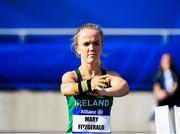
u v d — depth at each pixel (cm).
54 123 2884
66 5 3011
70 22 3009
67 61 2889
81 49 867
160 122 935
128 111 2866
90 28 864
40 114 2884
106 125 875
